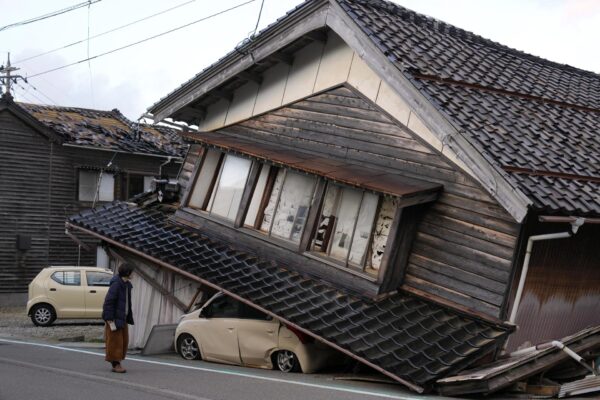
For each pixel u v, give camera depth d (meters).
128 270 10.41
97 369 10.73
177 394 8.43
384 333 10.14
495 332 10.01
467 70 12.90
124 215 16.12
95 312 22.17
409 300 11.09
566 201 9.84
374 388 9.59
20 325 22.19
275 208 13.37
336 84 13.08
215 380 9.78
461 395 9.11
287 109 14.18
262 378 10.18
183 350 12.98
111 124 31.48
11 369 10.49
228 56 14.30
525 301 10.62
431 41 13.63
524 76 14.36
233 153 14.23
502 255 10.21
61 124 28.91
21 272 27.12
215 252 13.59
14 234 27.02
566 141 11.79
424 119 10.90
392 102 12.01
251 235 13.60
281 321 11.47
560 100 13.65
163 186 16.55
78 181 28.14
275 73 14.42
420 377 9.08
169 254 13.65
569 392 9.16
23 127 27.03
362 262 11.64
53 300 21.81
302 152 13.63
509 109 12.11
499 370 8.94
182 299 14.74
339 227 12.20
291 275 12.30
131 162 29.23
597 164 11.40
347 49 12.92
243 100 15.20
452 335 9.99
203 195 15.20
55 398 8.08
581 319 11.84
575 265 11.34
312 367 11.23
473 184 10.70
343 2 12.64
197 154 16.55
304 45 13.68
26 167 27.14
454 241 10.85
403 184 11.09
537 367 9.34
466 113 10.96
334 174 11.80
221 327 12.28
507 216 10.23
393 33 12.80
